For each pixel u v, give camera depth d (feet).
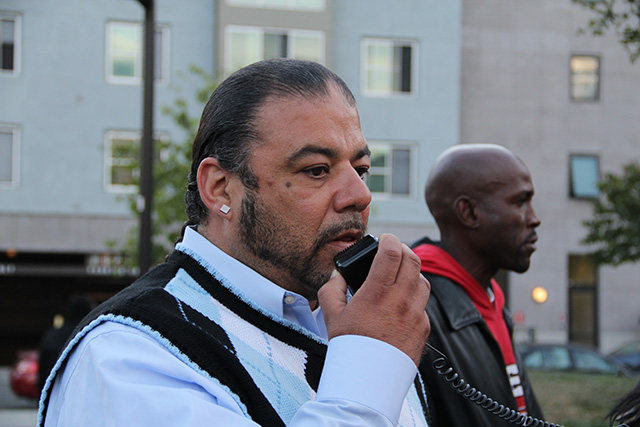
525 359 44.39
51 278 71.46
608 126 70.69
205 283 4.47
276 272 4.50
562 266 69.87
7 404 49.67
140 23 62.34
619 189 39.01
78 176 61.67
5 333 70.95
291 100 4.39
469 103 68.85
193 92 62.95
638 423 6.66
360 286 4.23
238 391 4.00
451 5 66.95
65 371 4.11
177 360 3.94
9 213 60.85
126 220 62.23
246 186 4.41
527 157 69.56
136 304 4.14
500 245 8.98
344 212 4.43
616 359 54.65
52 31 61.31
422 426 5.05
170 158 48.75
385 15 66.03
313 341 4.59
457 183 9.11
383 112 65.87
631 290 71.56
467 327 8.38
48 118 61.31
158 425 3.66
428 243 9.52
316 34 64.39
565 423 21.20
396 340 3.89
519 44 69.56
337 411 3.67
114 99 61.98
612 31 70.54
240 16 63.31
